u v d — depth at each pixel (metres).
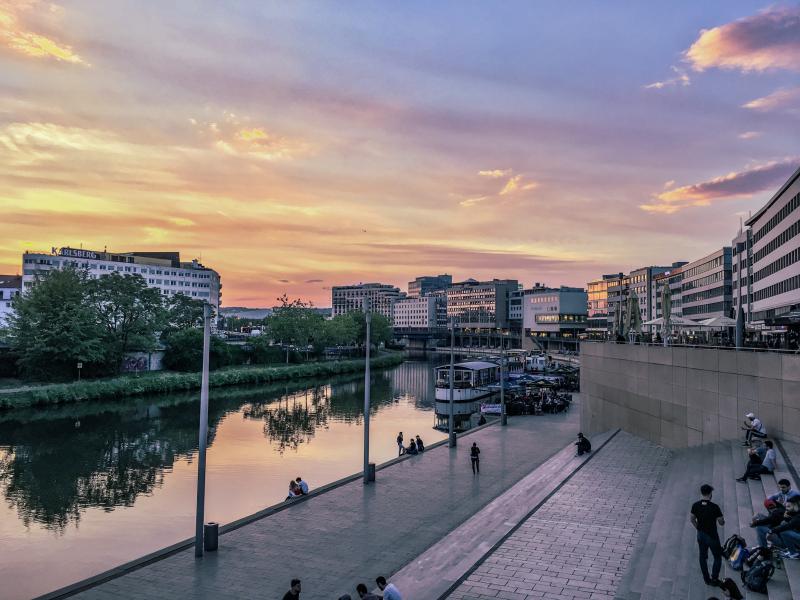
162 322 121.69
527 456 49.59
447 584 19.83
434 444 55.19
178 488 46.56
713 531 16.23
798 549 15.57
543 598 18.95
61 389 91.06
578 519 26.81
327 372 150.00
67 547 34.09
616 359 51.41
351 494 37.78
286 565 25.64
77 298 102.94
